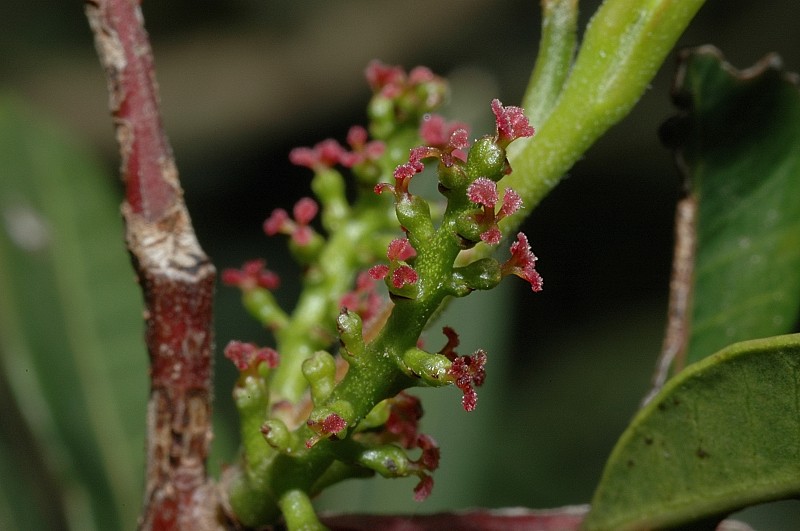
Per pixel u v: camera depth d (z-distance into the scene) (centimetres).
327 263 12
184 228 11
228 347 11
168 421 11
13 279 14
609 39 11
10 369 13
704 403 11
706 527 11
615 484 11
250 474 11
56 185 15
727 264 12
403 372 10
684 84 12
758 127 12
